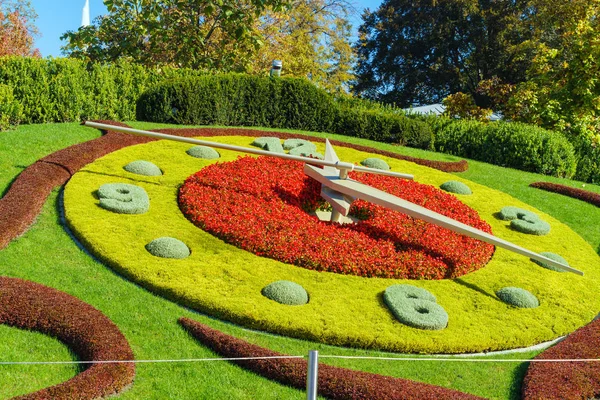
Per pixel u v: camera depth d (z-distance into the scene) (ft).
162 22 89.81
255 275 40.93
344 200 49.26
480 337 37.65
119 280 39.24
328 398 31.14
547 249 52.01
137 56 92.73
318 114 76.23
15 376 30.12
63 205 47.55
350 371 31.99
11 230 41.52
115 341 32.22
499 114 141.38
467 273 45.70
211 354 33.50
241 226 45.70
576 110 90.07
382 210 52.16
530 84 96.89
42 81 65.62
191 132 65.62
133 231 44.29
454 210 54.95
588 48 89.30
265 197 51.21
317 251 43.98
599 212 62.54
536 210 60.39
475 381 34.06
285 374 31.91
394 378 32.04
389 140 77.15
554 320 41.22
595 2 103.30
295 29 139.64
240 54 95.04
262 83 74.28
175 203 49.75
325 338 35.94
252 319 36.42
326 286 40.93
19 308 33.71
